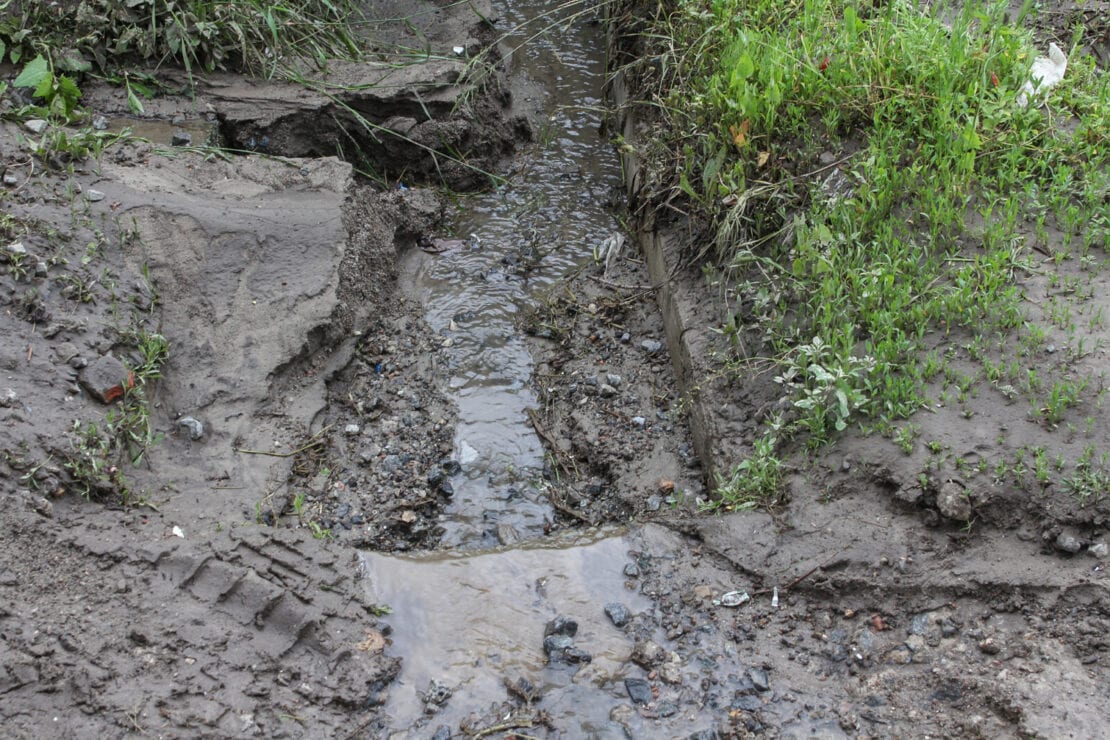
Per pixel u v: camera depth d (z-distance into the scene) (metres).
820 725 3.33
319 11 7.28
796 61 5.10
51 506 3.73
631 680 3.50
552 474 4.71
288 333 4.82
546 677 3.52
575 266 6.05
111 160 5.45
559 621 3.68
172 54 6.45
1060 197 4.60
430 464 4.68
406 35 7.54
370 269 5.55
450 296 5.77
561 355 5.39
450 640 3.65
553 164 7.07
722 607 3.74
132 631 3.38
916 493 3.76
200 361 4.64
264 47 6.77
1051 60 5.36
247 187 5.57
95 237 4.79
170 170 5.54
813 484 4.03
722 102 5.06
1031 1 5.44
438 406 5.01
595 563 3.96
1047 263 4.45
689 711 3.39
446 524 4.41
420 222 6.22
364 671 3.48
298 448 4.48
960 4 5.99
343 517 4.29
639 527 4.13
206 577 3.62
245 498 4.13
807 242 4.43
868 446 3.98
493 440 4.86
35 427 3.90
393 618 3.71
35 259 4.50
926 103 4.94
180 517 3.93
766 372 4.45
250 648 3.46
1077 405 3.85
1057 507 3.61
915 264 4.44
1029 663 3.35
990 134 4.83
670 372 5.19
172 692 3.24
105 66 6.30
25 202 4.86
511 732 3.34
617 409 5.00
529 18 8.73
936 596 3.61
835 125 4.91
